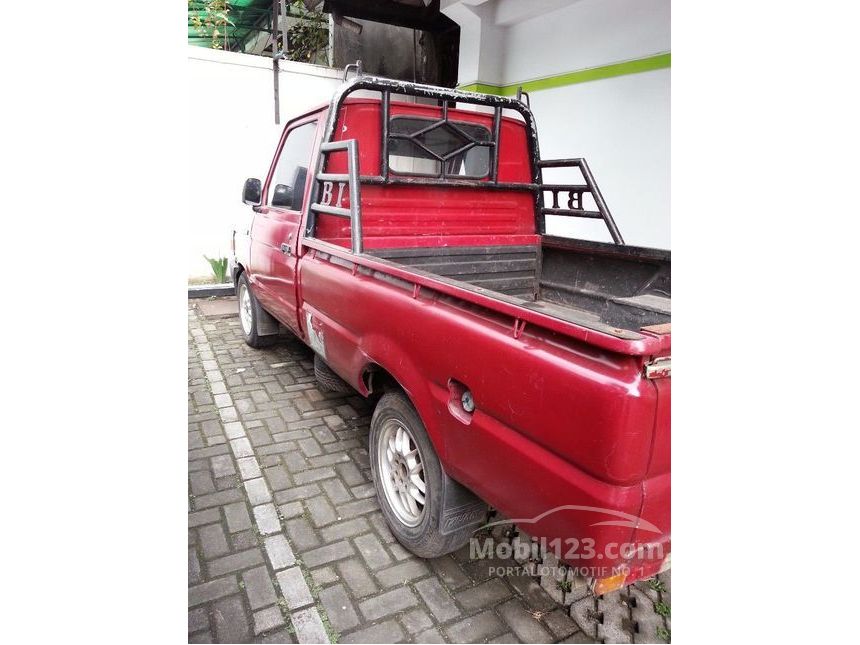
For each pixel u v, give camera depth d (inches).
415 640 80.7
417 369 80.9
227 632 80.9
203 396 160.7
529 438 60.7
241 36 420.8
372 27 320.2
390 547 99.6
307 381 173.0
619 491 52.0
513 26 271.0
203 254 280.5
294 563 94.7
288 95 281.3
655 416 50.6
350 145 104.7
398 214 127.4
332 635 80.9
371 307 92.4
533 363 58.4
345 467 124.5
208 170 271.3
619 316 117.3
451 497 83.8
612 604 88.3
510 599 88.6
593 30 229.0
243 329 206.4
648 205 215.3
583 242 129.6
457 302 72.6
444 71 327.3
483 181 135.6
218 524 104.5
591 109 234.2
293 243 132.2
